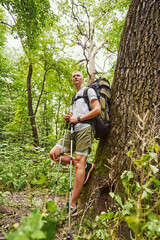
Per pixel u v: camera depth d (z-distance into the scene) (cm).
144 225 80
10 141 697
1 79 1109
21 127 927
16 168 288
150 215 90
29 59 973
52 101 1634
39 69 1103
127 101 185
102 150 205
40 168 294
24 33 695
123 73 201
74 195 181
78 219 171
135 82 181
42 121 1334
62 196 241
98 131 199
